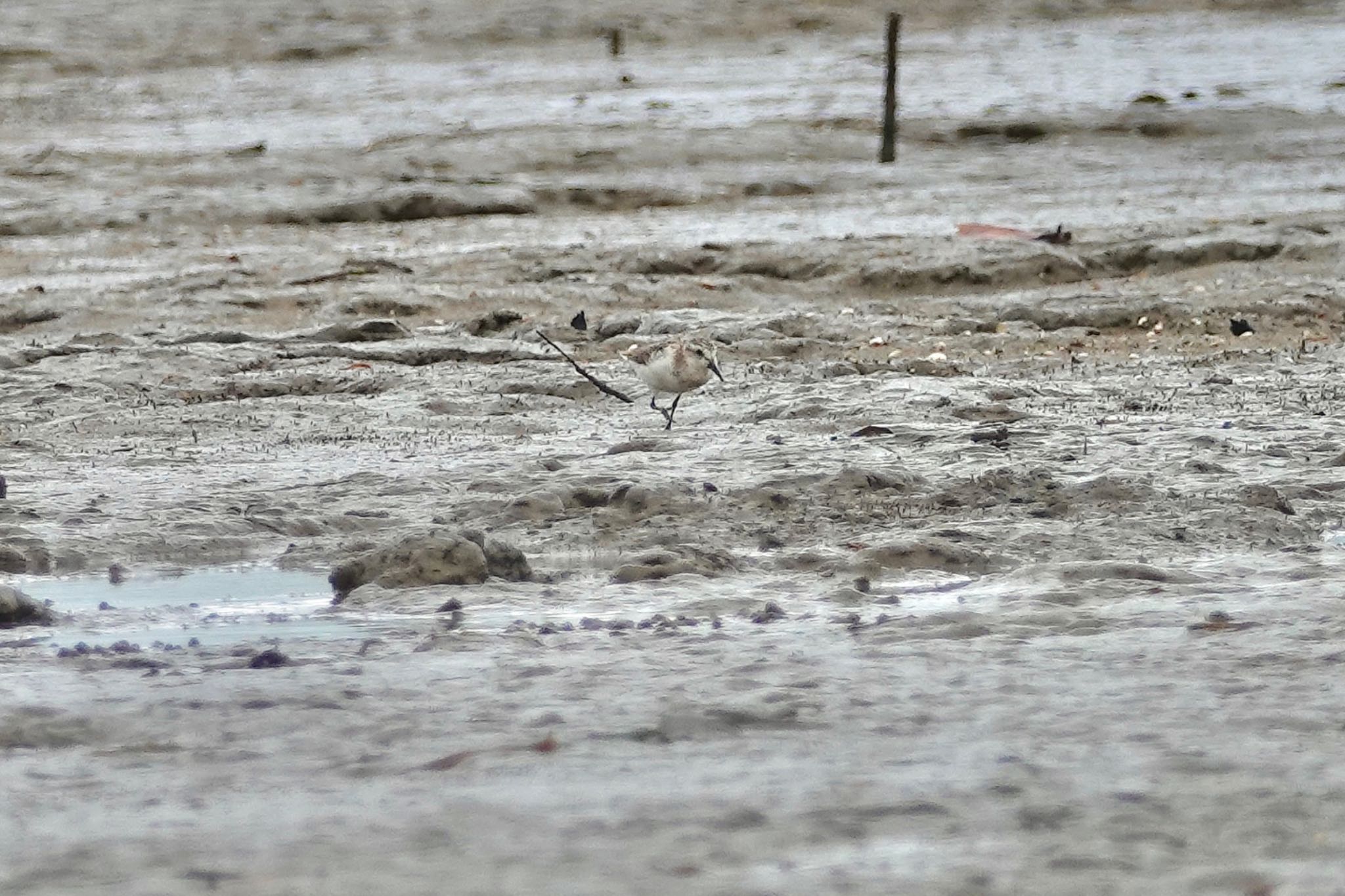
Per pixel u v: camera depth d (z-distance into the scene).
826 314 28.69
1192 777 4.59
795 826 4.15
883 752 4.98
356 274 32.62
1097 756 4.87
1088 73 65.69
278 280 32.34
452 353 24.45
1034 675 6.16
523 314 29.83
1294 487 13.23
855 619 8.11
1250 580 9.29
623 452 15.71
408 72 73.44
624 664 6.54
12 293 30.97
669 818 4.23
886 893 3.55
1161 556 10.70
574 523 12.07
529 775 4.77
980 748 5.00
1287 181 44.19
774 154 50.47
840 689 5.94
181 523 12.06
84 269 34.53
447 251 35.31
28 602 8.88
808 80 65.69
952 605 8.73
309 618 8.79
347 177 47.47
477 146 50.62
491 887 3.62
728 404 19.41
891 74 48.88
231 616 8.98
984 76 65.56
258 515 12.39
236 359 23.48
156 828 4.23
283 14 85.19
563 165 49.31
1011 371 23.22
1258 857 3.80
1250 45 72.44
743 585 9.62
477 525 12.19
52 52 78.88
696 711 5.50
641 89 65.06
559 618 8.57
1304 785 4.47
